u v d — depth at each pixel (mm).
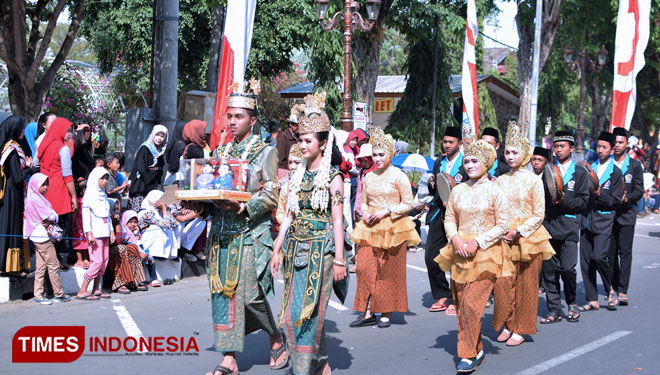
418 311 8297
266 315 5609
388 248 7320
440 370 5875
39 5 12945
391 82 29703
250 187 5379
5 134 8172
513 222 6781
